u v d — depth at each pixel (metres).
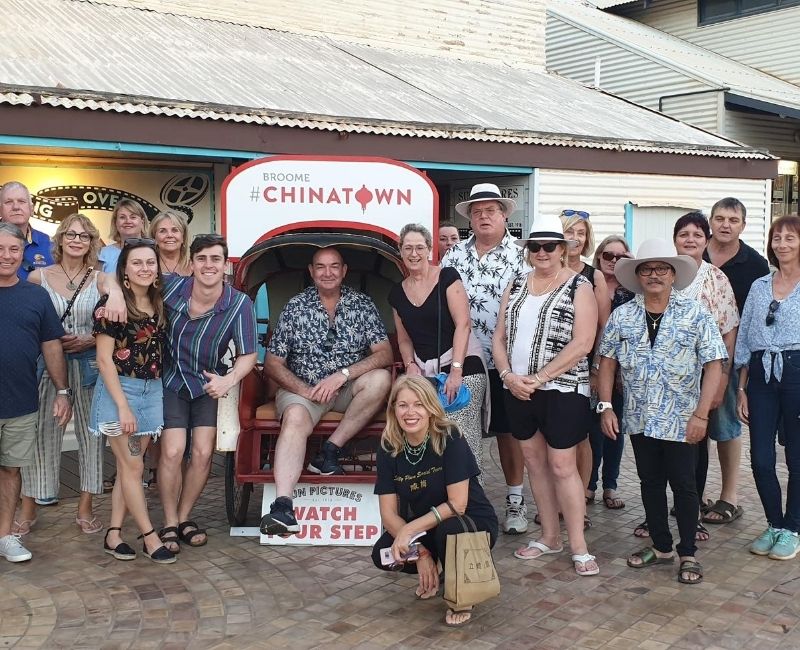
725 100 14.97
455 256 5.52
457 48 14.00
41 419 5.21
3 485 4.86
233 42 11.13
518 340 4.74
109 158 8.85
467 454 4.12
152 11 11.55
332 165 5.81
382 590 4.50
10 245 4.48
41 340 4.77
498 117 10.36
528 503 6.06
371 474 5.14
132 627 4.04
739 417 5.48
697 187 12.09
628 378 4.69
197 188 9.34
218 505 5.98
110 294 4.60
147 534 4.89
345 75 10.80
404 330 5.20
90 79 7.96
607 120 11.85
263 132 8.20
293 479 4.85
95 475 5.30
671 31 19.61
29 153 8.47
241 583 4.58
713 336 4.48
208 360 4.99
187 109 7.77
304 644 3.87
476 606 4.27
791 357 4.77
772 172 12.39
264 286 6.85
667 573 4.70
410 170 5.88
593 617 4.14
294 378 5.19
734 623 4.06
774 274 4.93
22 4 10.55
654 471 4.75
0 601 4.32
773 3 17.59
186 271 5.70
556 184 10.69
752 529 5.43
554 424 4.66
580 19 18.00
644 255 4.52
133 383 4.73
